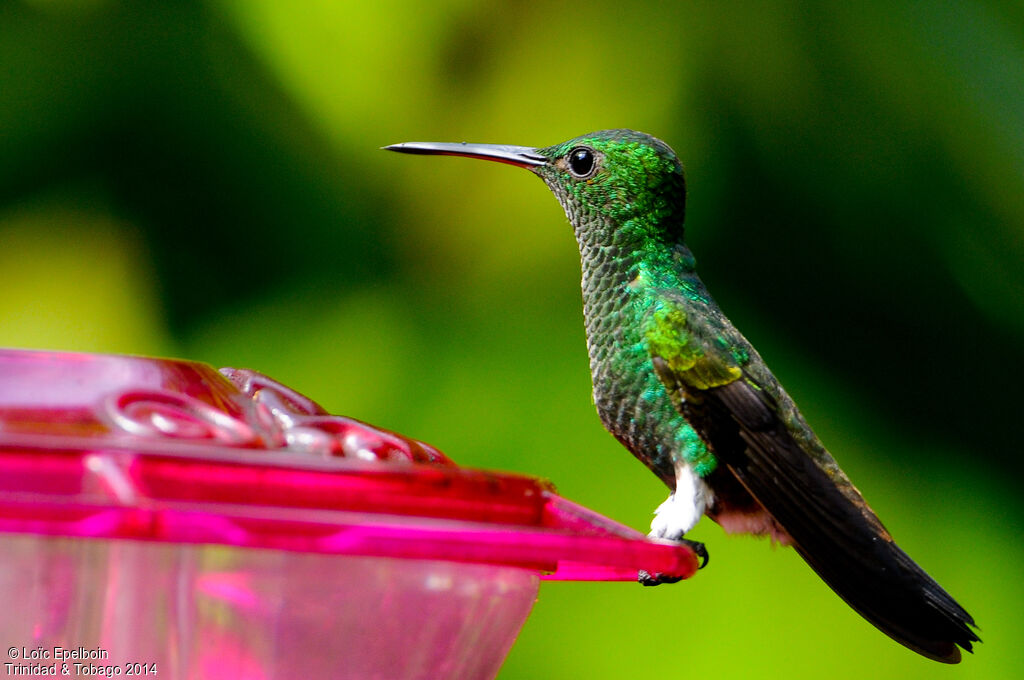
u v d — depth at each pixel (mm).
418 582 4156
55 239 9695
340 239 10008
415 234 10039
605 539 4082
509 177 10023
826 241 10258
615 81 9953
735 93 10000
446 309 9844
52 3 9734
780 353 10016
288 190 10023
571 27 10008
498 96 10094
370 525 3656
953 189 10234
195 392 4461
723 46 9961
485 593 4332
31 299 9625
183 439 4027
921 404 10242
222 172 9938
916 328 10398
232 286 9906
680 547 4457
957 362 10344
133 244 9781
